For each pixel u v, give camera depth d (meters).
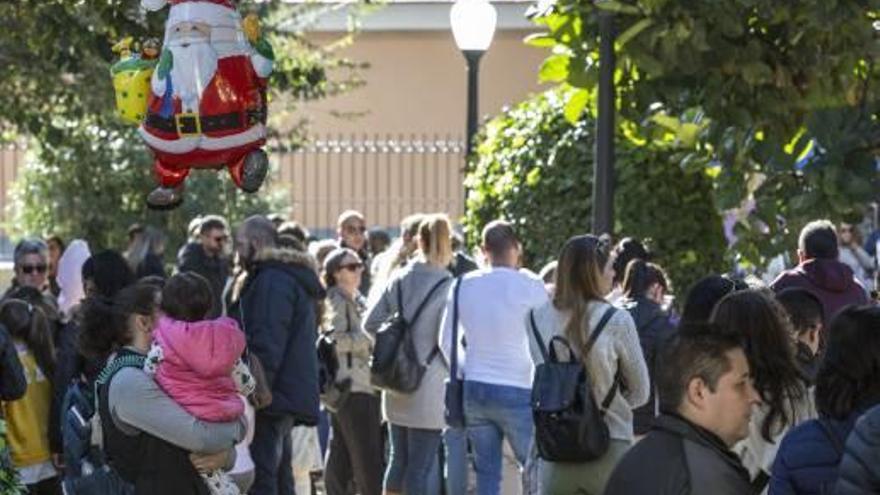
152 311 17.22
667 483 10.82
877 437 11.42
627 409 18.72
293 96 36.97
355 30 50.78
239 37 14.87
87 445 17.66
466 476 24.66
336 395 26.45
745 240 22.08
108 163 48.81
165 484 16.70
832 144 20.98
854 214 21.58
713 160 22.34
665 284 21.69
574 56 21.58
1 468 20.30
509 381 23.16
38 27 26.89
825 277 20.42
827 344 12.30
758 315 13.58
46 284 27.38
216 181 49.41
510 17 61.88
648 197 29.86
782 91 21.06
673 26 20.28
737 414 10.99
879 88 21.17
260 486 23.23
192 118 14.73
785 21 20.56
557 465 18.73
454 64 64.31
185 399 16.64
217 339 16.67
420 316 24.81
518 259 24.31
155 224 48.88
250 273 23.34
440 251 24.98
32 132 36.28
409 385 24.77
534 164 31.00
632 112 21.91
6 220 52.22
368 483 26.69
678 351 11.04
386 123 64.50
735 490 10.88
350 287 26.73
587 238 18.77
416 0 63.03
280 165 58.31
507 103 63.84
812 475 12.12
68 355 21.56
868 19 20.61
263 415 23.22
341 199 57.62
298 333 23.30
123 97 15.22
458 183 61.25
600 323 18.52
